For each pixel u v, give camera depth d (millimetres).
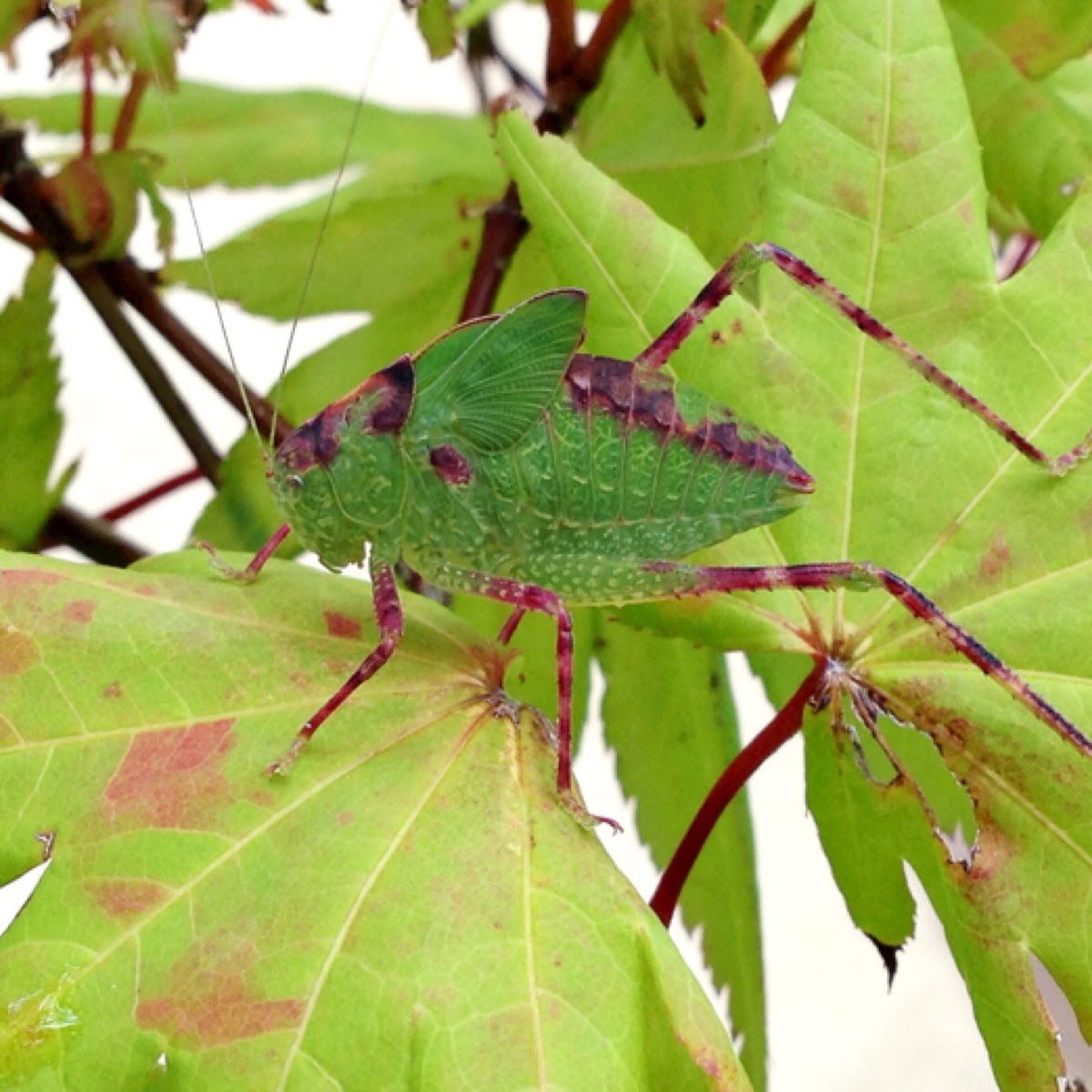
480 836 148
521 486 157
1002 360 156
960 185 157
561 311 154
